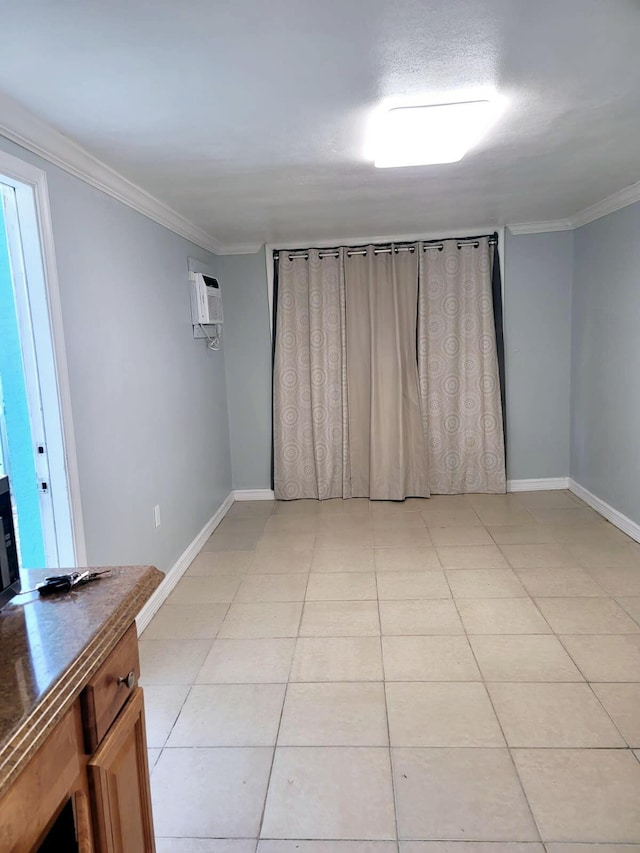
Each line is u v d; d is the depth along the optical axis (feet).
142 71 5.45
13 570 3.91
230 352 15.92
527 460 15.96
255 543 13.09
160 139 7.18
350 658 8.29
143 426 9.72
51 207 6.94
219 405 15.15
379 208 11.71
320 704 7.30
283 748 6.55
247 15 4.59
